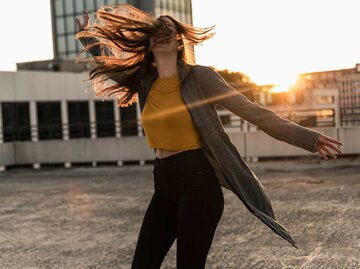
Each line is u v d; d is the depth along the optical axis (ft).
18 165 75.87
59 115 147.95
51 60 166.61
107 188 45.34
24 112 138.10
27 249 23.56
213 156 10.48
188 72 10.82
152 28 10.91
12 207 36.81
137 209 32.96
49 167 74.02
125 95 12.10
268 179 46.06
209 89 10.66
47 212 33.81
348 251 20.21
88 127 143.43
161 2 192.65
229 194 37.99
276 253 20.47
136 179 52.06
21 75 137.69
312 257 19.65
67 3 212.23
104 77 12.15
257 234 24.02
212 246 22.07
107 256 21.48
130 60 11.75
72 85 151.74
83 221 29.78
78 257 21.61
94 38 13.15
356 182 40.73
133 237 24.81
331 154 10.09
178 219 10.52
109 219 29.94
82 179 54.95
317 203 31.65
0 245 24.63
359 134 60.39
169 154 10.78
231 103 10.48
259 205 10.59
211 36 11.36
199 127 10.52
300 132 10.15
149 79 11.24
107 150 71.97
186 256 10.47
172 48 11.06
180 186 10.58
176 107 10.67
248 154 64.69
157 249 11.17
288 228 24.95
